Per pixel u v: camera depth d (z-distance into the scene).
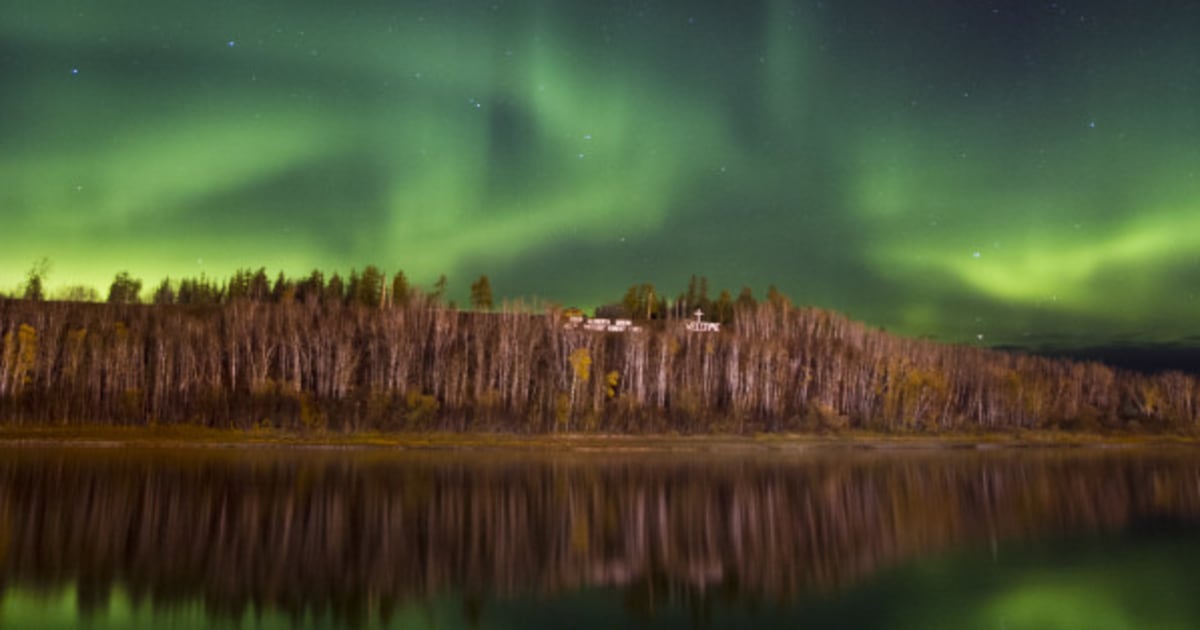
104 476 60.72
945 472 78.75
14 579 31.06
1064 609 29.59
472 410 109.06
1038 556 39.47
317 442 92.56
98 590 29.83
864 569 36.22
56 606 27.66
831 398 130.62
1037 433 135.12
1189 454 109.44
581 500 55.56
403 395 109.00
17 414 94.12
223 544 38.44
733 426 115.44
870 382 137.50
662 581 33.50
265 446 88.56
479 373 114.62
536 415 109.06
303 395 103.50
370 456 82.19
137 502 49.47
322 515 47.12
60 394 100.31
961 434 128.38
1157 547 41.94
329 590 30.77
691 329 155.62
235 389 108.00
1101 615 28.81
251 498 52.41
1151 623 27.84
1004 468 83.88
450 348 125.94
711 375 130.00
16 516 43.91
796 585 33.09
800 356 143.00
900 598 31.06
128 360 106.81
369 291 174.25
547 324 139.38
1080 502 59.00
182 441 89.25
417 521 46.16
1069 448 118.19
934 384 134.25
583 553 38.69
